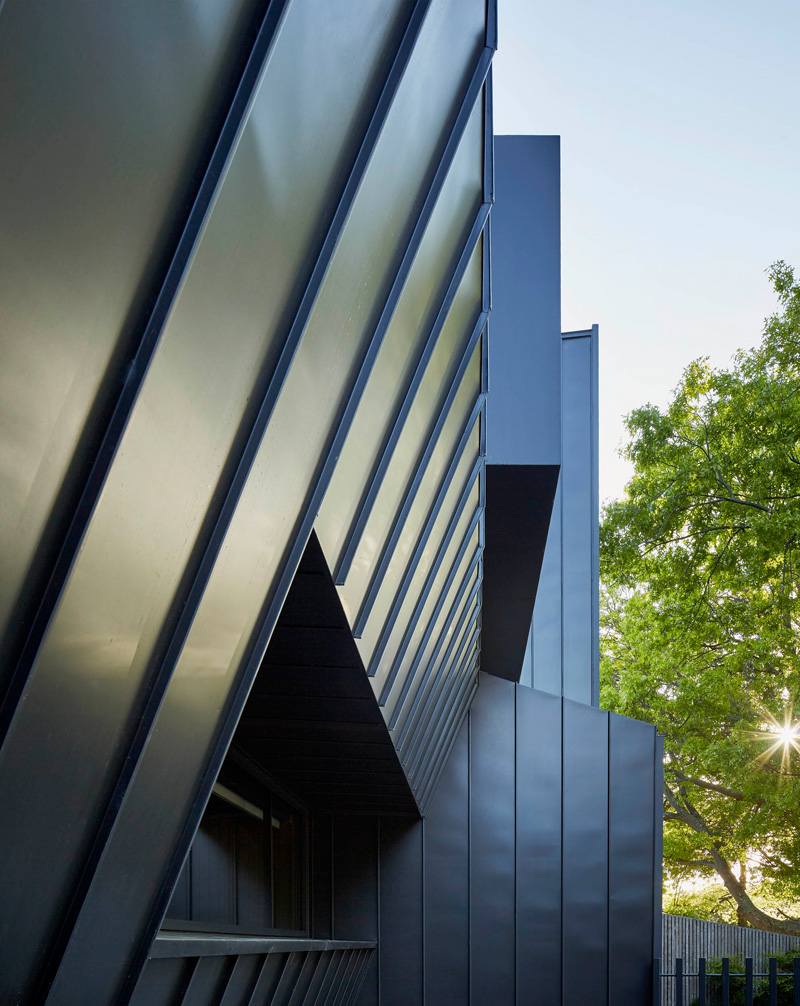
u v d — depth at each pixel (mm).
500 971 15602
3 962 2199
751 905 32906
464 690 14523
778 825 27672
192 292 2164
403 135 3729
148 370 2020
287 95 2445
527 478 9195
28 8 1354
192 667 2941
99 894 2629
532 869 15914
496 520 10250
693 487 25656
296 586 5020
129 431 2020
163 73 1824
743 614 26969
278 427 3162
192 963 4219
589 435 21734
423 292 4926
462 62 4328
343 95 2949
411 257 4348
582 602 21094
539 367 9109
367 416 4602
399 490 5969
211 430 2564
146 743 2627
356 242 3523
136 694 2564
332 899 15781
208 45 1988
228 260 2348
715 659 29016
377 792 13414
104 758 2449
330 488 4285
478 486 8992
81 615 2059
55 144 1527
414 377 5336
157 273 2039
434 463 6758
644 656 31500
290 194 2693
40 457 1736
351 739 9406
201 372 2375
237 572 3160
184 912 7344
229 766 9508
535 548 11086
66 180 1593
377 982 15555
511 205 9414
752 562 25359
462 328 6234
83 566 1990
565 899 15805
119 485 2057
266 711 8359
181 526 2545
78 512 1939
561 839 16000
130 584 2291
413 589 7582
